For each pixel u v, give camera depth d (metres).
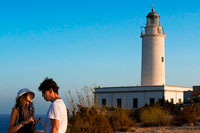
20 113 5.89
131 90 45.78
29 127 5.83
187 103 38.50
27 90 6.01
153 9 48.34
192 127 16.77
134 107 45.22
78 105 14.32
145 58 47.16
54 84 5.62
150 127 17.92
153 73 46.38
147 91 44.50
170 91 44.53
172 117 21.00
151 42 46.75
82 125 13.70
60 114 5.39
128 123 17.64
